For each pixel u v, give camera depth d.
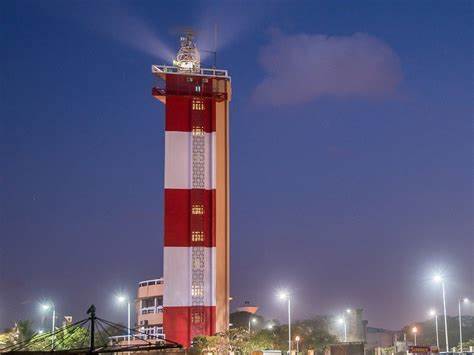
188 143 138.75
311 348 150.00
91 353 46.41
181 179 137.38
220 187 139.12
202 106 140.50
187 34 144.38
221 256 136.38
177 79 140.75
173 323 132.12
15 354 44.00
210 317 132.75
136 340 162.25
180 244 134.88
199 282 134.00
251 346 125.62
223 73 142.38
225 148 140.75
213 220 136.12
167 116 139.38
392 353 128.12
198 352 110.06
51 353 44.62
